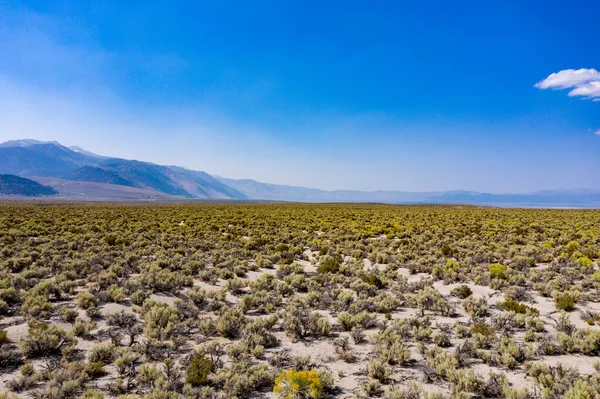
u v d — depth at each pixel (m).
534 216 55.09
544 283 17.17
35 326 10.84
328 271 21.12
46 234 31.84
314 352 10.62
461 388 8.21
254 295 15.19
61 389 7.70
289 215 57.94
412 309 14.80
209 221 46.31
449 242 30.67
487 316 13.62
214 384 8.52
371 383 8.34
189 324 12.14
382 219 51.22
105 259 20.86
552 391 7.73
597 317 12.80
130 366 8.98
